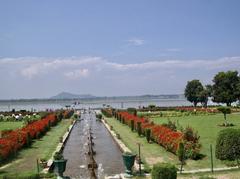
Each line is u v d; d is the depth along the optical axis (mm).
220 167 19969
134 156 18703
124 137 35906
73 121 59812
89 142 32750
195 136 24750
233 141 20281
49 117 51312
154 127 31531
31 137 32562
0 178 14805
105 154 28094
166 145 26359
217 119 51094
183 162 20719
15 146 26562
